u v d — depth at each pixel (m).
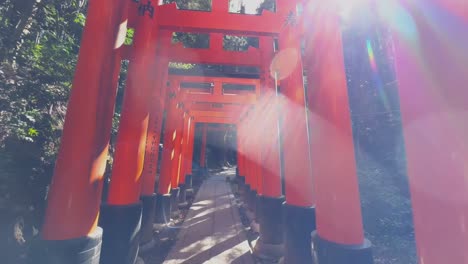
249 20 5.69
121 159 4.35
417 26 1.40
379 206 7.18
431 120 1.31
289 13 4.89
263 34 5.81
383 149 9.39
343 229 2.67
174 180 10.79
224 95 11.59
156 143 6.66
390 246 5.82
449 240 1.22
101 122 3.19
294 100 4.51
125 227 4.01
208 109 14.64
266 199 6.00
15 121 3.65
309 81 3.26
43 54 4.41
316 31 3.13
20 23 3.85
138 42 4.74
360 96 10.40
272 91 6.49
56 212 2.81
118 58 3.86
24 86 3.96
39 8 4.20
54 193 2.85
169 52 7.38
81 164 2.93
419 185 1.39
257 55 7.63
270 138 6.20
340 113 2.84
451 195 1.22
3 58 3.63
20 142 4.00
